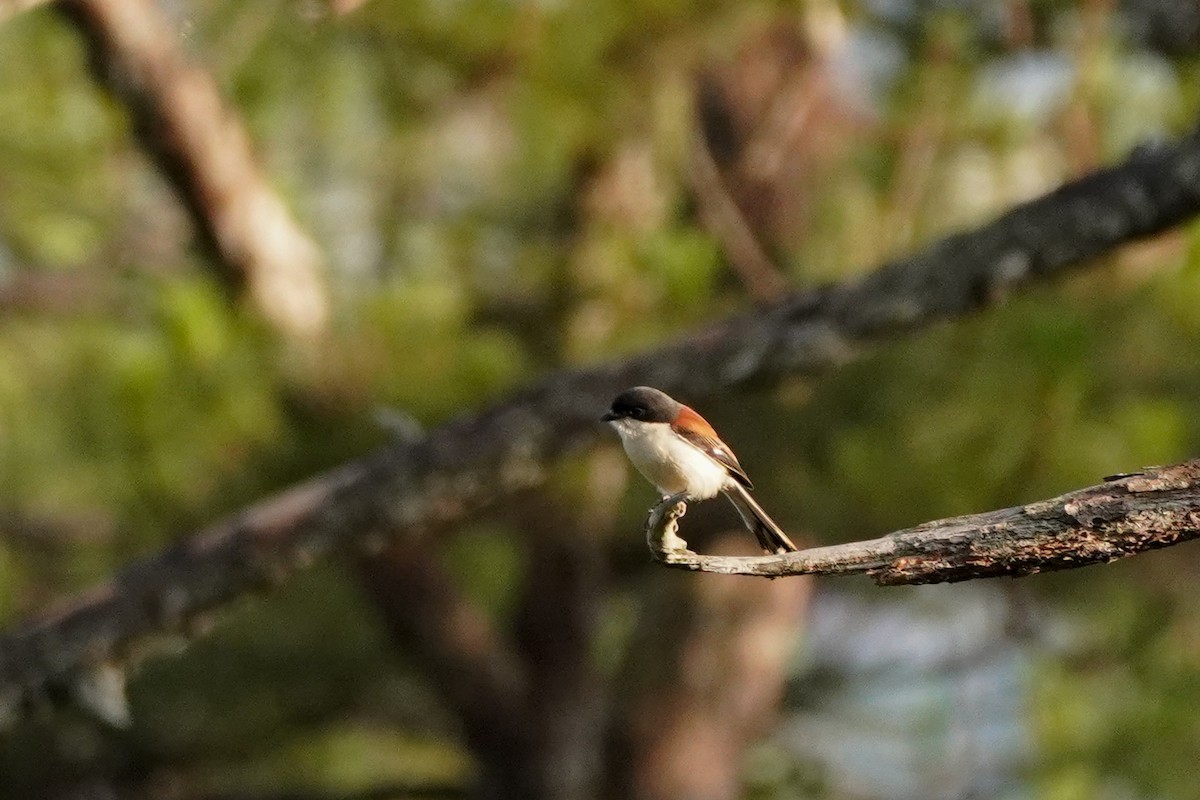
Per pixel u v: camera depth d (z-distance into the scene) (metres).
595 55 10.26
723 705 15.91
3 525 13.61
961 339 9.95
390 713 17.03
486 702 14.69
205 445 10.11
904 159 11.70
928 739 16.22
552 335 11.39
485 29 10.30
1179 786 13.70
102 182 12.32
